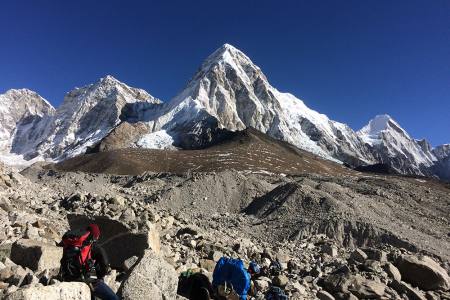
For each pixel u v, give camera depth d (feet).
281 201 135.95
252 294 33.22
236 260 31.71
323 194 133.49
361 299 49.21
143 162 575.38
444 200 181.27
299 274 56.49
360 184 214.69
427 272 56.59
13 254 33.86
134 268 27.94
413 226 126.72
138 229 42.88
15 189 77.87
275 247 82.17
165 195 154.92
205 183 163.53
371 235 106.73
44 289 21.65
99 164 585.63
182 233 67.97
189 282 30.45
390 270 56.34
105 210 71.10
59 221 61.57
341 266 58.39
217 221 121.60
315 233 108.47
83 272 23.65
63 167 609.83
